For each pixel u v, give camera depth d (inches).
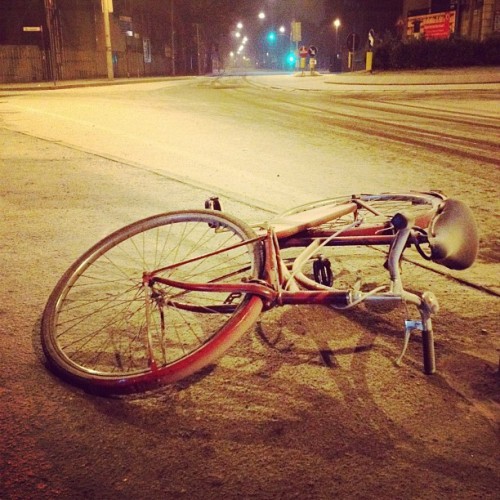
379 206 186.5
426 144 368.5
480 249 171.3
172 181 259.0
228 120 500.1
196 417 94.0
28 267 159.6
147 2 2301.9
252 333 120.8
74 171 280.8
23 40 1604.3
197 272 152.7
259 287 97.7
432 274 150.7
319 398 98.4
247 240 109.5
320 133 422.6
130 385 92.2
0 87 1175.6
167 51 2596.0
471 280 146.3
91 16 1774.1
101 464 83.8
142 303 135.6
